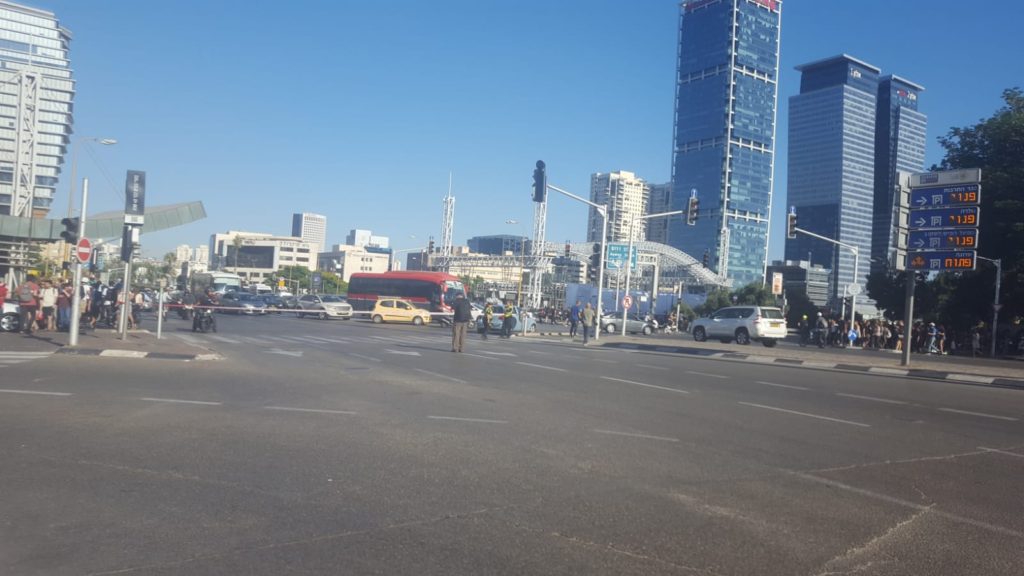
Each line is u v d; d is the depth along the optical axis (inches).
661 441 388.8
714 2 6195.9
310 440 361.7
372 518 242.5
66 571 192.7
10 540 214.5
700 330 1576.0
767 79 6215.6
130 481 279.3
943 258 968.9
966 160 2026.3
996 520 263.0
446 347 1061.8
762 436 414.9
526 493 277.1
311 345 1016.2
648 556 213.3
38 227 1633.9
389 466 313.1
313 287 4005.9
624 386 638.5
